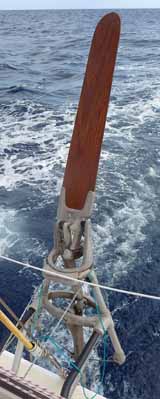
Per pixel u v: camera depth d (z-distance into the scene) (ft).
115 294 31.58
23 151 57.21
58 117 71.92
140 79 95.61
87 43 160.15
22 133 63.82
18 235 39.60
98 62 8.58
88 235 9.23
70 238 9.29
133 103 76.28
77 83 99.45
